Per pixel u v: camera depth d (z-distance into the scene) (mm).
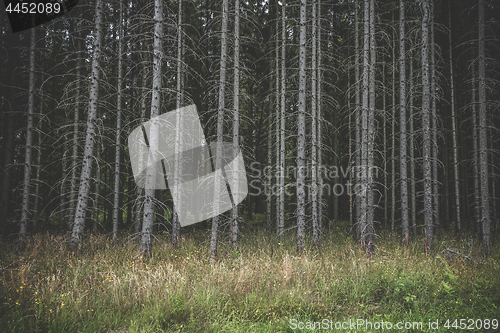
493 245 10375
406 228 10781
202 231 13688
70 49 14391
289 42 13758
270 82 14344
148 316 5148
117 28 13375
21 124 14586
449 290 6059
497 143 14438
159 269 7086
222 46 9430
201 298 5652
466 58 14617
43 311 5121
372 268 7234
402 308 5664
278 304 5668
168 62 10969
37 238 10625
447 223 14961
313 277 6820
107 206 17859
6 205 12266
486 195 8977
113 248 9703
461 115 15109
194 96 14883
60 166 16328
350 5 14648
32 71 10523
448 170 16688
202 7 14984
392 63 13492
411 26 12531
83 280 6668
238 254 9086
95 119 9867
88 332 4715
